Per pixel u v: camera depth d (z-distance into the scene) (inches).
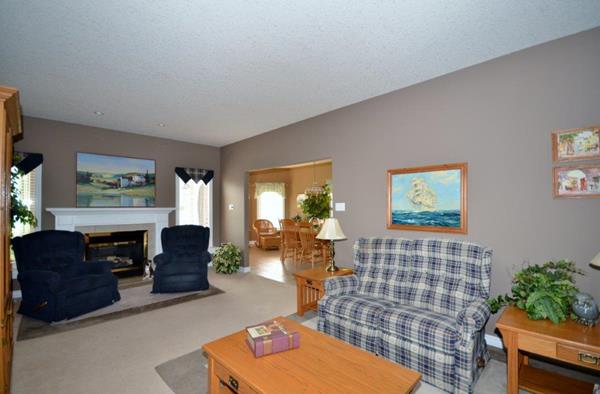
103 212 195.5
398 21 84.5
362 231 147.4
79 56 102.4
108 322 131.3
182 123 187.0
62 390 84.2
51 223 180.2
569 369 93.2
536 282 83.5
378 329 95.7
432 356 84.2
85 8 77.2
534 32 91.1
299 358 69.7
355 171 150.6
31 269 142.9
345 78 122.1
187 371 93.7
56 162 181.5
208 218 251.4
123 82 124.3
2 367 74.4
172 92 135.7
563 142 94.4
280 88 131.8
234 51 100.0
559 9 79.8
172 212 231.5
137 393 83.1
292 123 186.1
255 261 276.1
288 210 411.2
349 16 82.0
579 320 76.4
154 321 132.4
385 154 138.6
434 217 122.1
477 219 111.7
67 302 133.1
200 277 176.2
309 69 113.7
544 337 71.0
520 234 102.4
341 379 61.8
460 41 95.7
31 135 173.3
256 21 83.7
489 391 82.8
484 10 80.0
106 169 199.8
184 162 237.6
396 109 134.6
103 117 174.4
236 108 158.2
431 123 123.5
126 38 91.6
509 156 104.6
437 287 104.3
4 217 79.4
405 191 131.1
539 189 98.9
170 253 182.9
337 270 141.9
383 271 119.0
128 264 211.0
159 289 170.1
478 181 111.3
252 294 171.8
